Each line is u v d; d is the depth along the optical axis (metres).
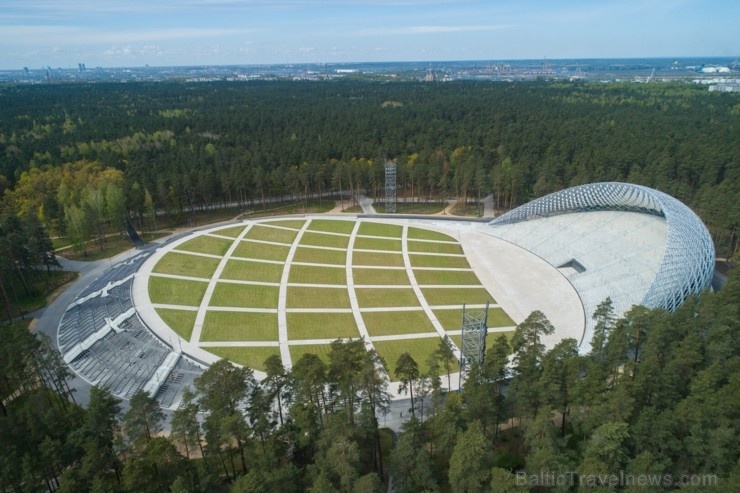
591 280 77.44
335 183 124.69
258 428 39.53
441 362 59.25
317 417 41.50
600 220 90.31
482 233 103.69
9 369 46.00
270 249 94.06
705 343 48.03
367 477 33.50
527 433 38.72
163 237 106.69
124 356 61.28
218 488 38.47
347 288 79.31
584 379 42.47
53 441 37.25
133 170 118.44
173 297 73.81
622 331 48.56
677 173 113.62
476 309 72.75
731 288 56.06
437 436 41.25
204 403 41.44
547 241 92.75
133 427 39.12
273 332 66.50
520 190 119.62
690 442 35.84
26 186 111.69
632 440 37.19
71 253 98.06
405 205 126.88
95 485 32.97
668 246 67.19
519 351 47.34
